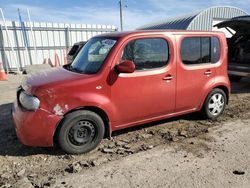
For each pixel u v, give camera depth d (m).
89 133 4.68
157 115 5.41
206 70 5.85
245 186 3.63
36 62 19.09
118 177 3.91
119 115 4.93
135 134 5.45
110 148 4.85
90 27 20.83
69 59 13.00
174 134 5.43
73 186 3.72
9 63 17.91
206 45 5.84
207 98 6.02
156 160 4.38
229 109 7.05
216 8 21.05
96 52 5.08
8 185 3.78
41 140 4.38
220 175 3.90
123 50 4.84
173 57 5.34
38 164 4.34
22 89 4.76
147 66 5.09
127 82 4.87
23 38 18.34
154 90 5.19
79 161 4.41
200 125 5.91
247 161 4.29
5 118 6.60
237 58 9.99
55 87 4.36
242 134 5.38
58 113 4.37
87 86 4.55
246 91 9.13
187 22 20.70
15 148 4.89
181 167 4.15
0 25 17.34
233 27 10.16
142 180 3.82
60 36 19.80
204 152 4.63
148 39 5.07
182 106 5.67
